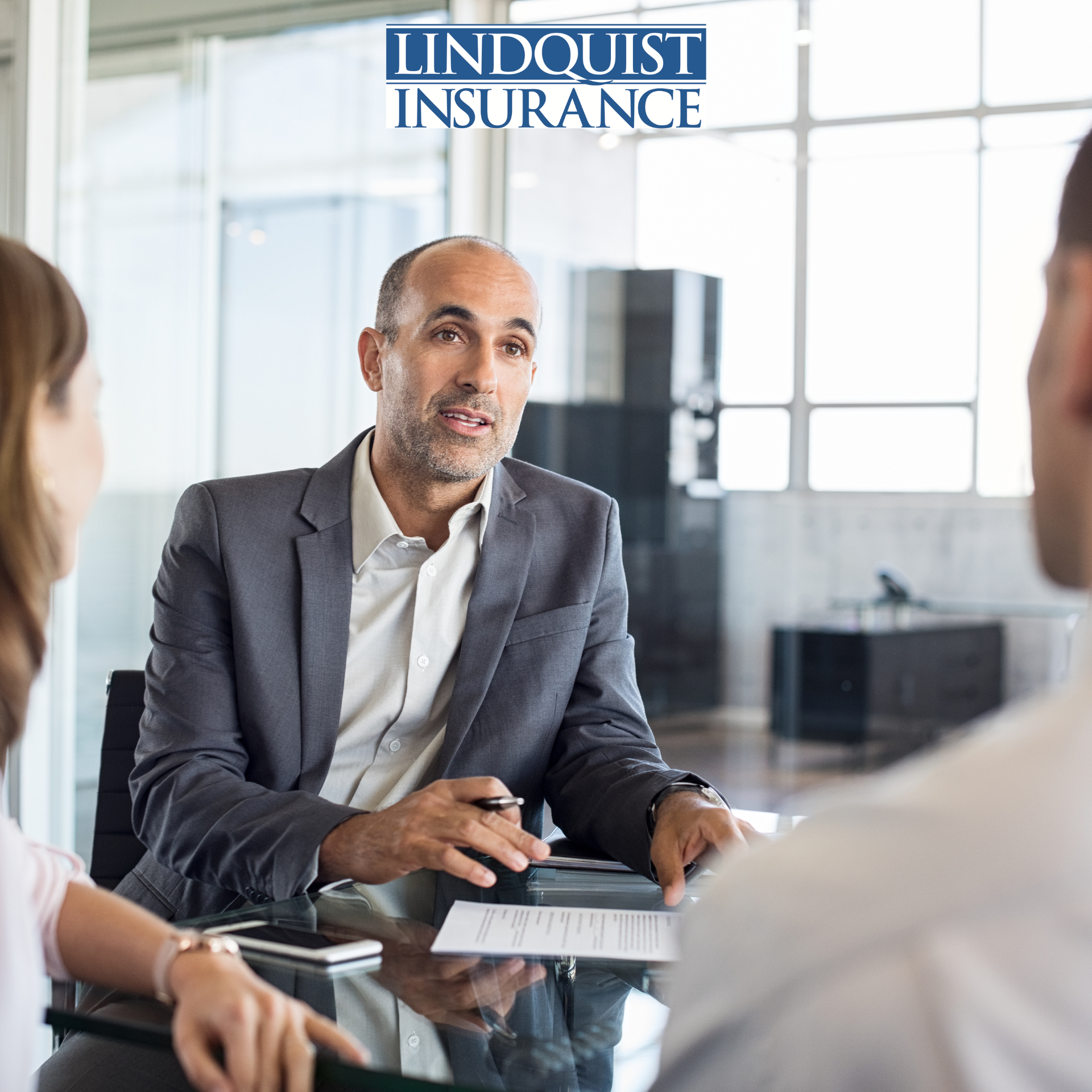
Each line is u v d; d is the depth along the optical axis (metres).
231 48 3.53
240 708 1.58
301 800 1.36
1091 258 0.41
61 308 0.85
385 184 4.01
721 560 4.62
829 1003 0.37
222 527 1.62
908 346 4.33
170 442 3.44
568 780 1.61
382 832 1.25
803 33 4.35
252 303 3.61
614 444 4.69
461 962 1.04
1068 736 0.38
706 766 4.67
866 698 4.45
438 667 1.64
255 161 3.61
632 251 4.59
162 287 3.41
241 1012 0.82
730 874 0.43
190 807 1.42
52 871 1.00
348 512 1.67
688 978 0.44
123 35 3.28
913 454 4.35
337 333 3.86
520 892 1.27
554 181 4.56
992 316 4.22
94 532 3.29
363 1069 0.82
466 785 1.25
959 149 4.23
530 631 1.67
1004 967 0.35
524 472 1.85
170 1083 1.32
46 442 0.86
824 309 4.43
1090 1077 0.35
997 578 4.27
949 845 0.36
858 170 4.34
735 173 4.48
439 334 1.62
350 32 3.85
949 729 4.38
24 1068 0.77
